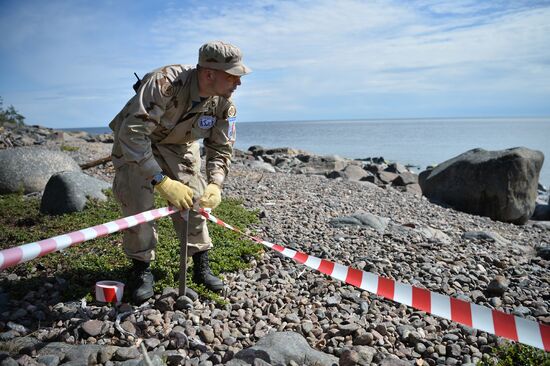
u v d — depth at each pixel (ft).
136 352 10.41
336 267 11.47
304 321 12.64
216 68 11.22
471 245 22.67
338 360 10.75
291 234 21.11
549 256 22.20
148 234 12.83
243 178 37.37
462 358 11.35
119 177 12.60
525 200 37.50
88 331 11.28
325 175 50.67
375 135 321.52
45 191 23.17
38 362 9.99
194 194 13.21
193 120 12.30
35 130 63.05
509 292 15.88
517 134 296.92
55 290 13.98
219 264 15.94
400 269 17.35
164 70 11.54
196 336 11.56
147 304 12.91
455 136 280.72
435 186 40.40
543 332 9.54
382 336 12.10
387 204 33.86
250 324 12.64
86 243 17.65
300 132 433.48
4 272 15.30
